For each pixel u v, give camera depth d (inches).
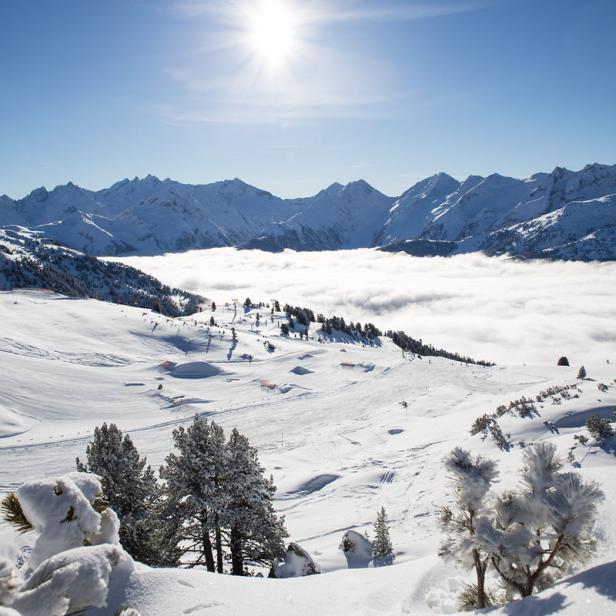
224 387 3469.5
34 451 2105.1
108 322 5246.1
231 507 630.5
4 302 5502.0
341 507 1138.7
